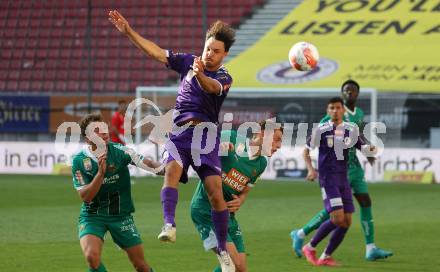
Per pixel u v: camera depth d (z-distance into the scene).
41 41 93.19
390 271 31.03
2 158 76.69
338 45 82.81
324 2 89.25
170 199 22.95
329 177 32.53
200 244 37.03
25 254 33.84
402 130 71.25
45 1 95.88
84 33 92.75
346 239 39.53
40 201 53.81
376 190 62.25
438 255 34.72
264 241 38.19
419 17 84.75
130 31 23.64
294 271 30.94
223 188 25.83
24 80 90.88
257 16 89.75
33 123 77.19
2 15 95.62
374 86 75.94
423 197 57.44
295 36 85.50
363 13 86.69
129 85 88.19
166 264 32.03
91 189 23.17
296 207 51.41
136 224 43.28
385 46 81.56
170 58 23.88
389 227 43.19
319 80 78.25
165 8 93.31
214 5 91.94
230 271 23.86
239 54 84.25
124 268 30.98
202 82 22.23
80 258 32.94
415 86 75.00
